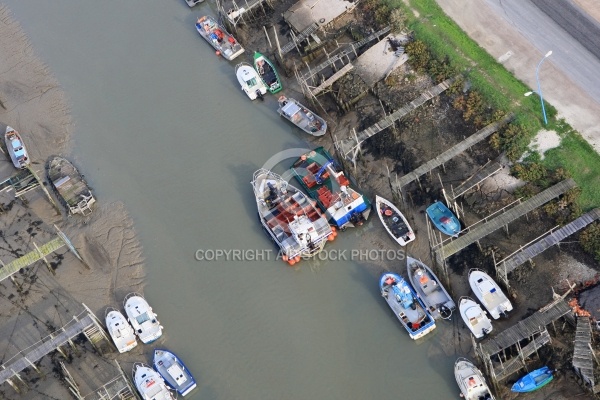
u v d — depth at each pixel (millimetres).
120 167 82562
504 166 72375
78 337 70062
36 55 95375
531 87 76062
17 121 88688
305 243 71188
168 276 73500
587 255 66250
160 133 84812
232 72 88562
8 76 93688
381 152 77562
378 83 81812
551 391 60844
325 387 65125
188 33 93688
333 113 81938
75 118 87938
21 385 67625
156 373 66188
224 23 92562
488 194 71500
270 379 66250
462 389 61688
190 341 69250
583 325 61750
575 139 71562
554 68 76938
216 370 67375
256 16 92875
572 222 67062
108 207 79438
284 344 67938
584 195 68562
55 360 68875
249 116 84250
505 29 81312
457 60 79938
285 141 81312
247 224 75812
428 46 82188
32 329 71250
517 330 62594
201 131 84062
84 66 93062
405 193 74375
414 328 65500
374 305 68750
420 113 78625
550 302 64312
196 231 76188
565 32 79625
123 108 87938
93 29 96875
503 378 61625
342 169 77438
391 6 86688
